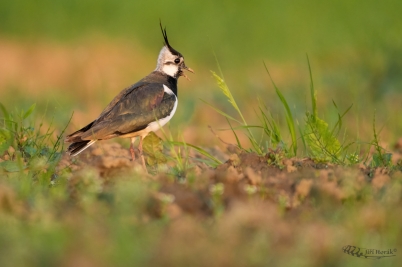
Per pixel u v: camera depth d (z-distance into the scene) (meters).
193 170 12.82
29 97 26.11
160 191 11.09
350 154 14.57
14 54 31.55
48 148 14.89
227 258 8.57
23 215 9.91
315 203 11.05
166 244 8.81
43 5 35.47
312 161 13.62
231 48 33.34
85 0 35.78
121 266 8.39
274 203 11.01
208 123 23.38
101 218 9.82
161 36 34.34
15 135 14.49
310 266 8.86
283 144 14.30
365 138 20.56
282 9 35.75
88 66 30.28
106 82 28.31
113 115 14.84
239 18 35.34
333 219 10.18
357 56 29.98
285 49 33.31
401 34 30.73
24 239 8.84
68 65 30.39
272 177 12.01
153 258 8.55
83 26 34.94
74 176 11.90
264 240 8.94
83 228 9.23
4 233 8.88
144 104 15.02
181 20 35.22
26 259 8.35
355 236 9.62
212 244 8.91
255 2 36.59
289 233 9.49
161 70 16.33
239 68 31.58
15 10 35.03
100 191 11.03
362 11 34.91
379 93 25.72
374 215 10.09
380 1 35.19
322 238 9.33
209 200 10.82
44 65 30.36
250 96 26.41
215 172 11.93
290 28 34.53
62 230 9.12
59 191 11.20
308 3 36.16
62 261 8.40
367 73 27.64
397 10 34.41
